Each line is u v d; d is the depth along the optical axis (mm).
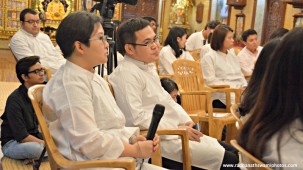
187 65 4273
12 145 3484
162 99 2643
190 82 4258
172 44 5156
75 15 1897
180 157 2529
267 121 1400
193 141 2566
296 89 1332
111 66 3424
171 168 2564
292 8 7301
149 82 2602
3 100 5820
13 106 3422
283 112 1356
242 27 9094
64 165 1729
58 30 1910
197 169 2582
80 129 1792
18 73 3459
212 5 11023
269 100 1396
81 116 1799
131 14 13312
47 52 5301
